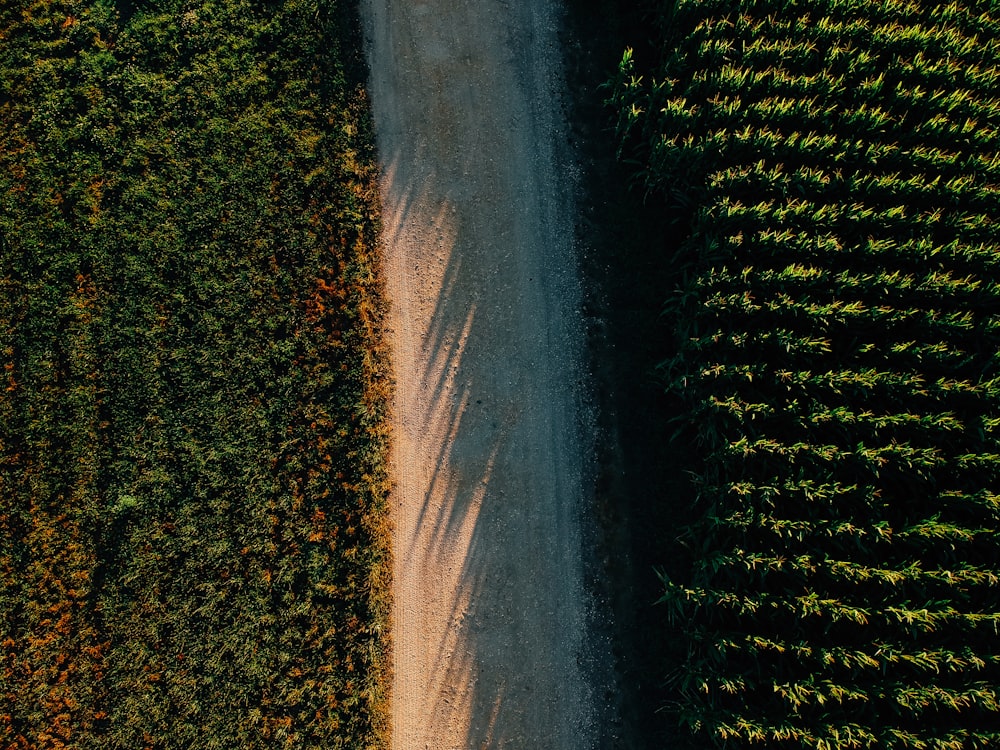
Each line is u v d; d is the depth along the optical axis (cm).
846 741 1549
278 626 1778
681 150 1662
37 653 1761
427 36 1930
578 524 1850
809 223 1673
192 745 1741
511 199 1914
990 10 1742
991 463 1597
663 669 1773
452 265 1902
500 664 1816
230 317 1848
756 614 1647
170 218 1866
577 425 1873
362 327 1859
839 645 1603
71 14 1908
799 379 1619
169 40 1898
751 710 1622
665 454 1828
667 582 1700
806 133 1725
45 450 1814
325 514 1809
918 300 1673
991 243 1666
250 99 1891
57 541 1794
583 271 1903
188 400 1827
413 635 1806
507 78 1927
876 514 1612
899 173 1702
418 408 1866
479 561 1834
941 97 1702
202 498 1806
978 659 1554
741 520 1609
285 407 1834
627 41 1897
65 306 1848
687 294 1700
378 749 1761
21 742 1741
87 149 1883
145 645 1769
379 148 1911
